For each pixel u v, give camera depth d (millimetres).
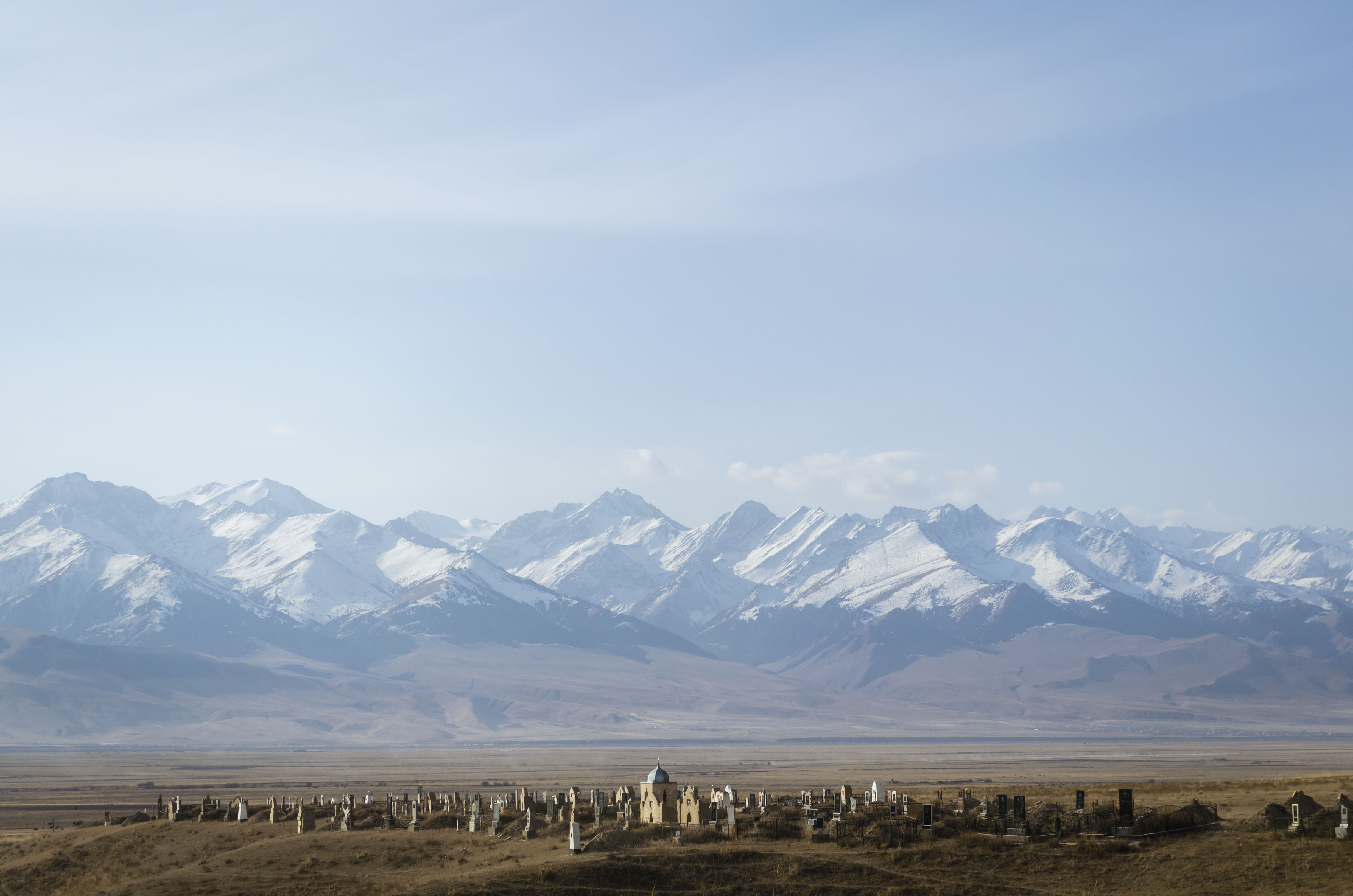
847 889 69812
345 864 85625
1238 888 65812
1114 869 70250
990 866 72188
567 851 79500
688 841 80250
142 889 83688
